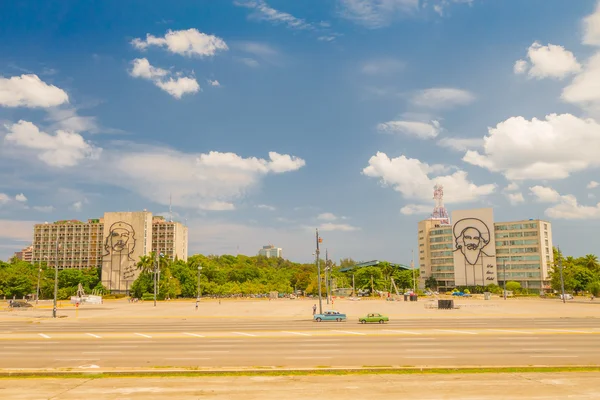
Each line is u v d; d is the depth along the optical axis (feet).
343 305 324.19
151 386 80.02
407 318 213.46
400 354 111.34
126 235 590.55
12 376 88.33
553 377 85.46
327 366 97.30
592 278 442.50
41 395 74.33
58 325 189.57
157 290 439.63
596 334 145.69
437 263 630.74
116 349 120.67
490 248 577.02
